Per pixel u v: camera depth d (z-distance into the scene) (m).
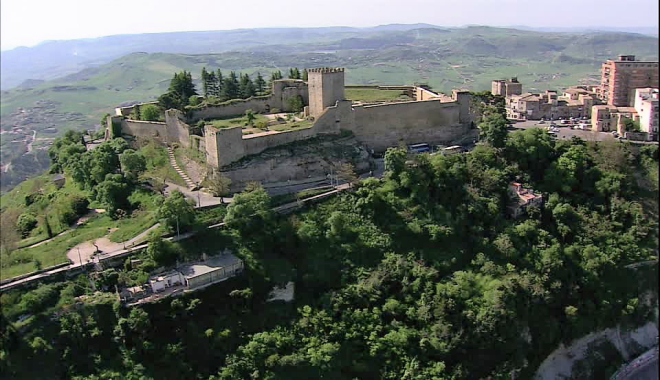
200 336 102.81
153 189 134.12
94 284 104.44
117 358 97.81
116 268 108.25
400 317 113.69
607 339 126.62
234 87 186.12
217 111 165.62
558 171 147.75
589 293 127.56
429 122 164.62
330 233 124.38
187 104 176.75
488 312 111.56
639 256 135.12
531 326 118.38
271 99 173.62
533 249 129.12
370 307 114.19
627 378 120.62
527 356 115.38
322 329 109.12
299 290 115.81
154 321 101.69
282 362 101.62
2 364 93.62
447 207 134.88
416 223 127.88
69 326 97.94
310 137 146.88
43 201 149.75
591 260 129.62
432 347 108.69
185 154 148.75
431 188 137.00
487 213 134.38
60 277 104.88
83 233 121.81
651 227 140.38
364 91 192.75
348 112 152.00
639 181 153.50
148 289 105.12
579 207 142.50
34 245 121.31
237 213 118.44
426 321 111.88
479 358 109.94
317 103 155.62
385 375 106.12
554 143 157.50
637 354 127.00
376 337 109.25
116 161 144.00
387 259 122.12
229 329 105.50
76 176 148.12
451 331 109.81
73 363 96.00
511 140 153.38
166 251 110.81
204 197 131.12
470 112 171.38
